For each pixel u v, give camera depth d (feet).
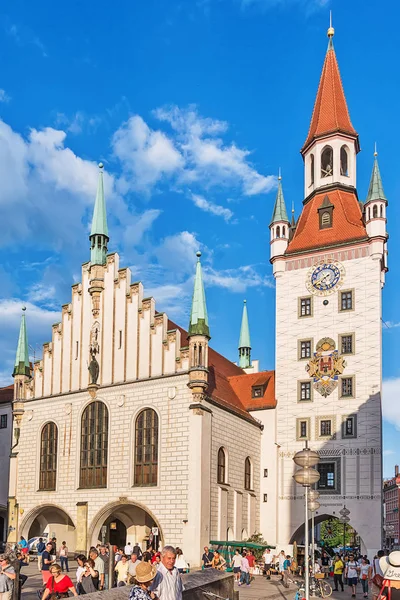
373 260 192.54
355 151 220.02
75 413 181.98
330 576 172.24
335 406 188.75
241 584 132.77
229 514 169.58
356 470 182.29
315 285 200.13
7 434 224.53
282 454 192.65
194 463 155.74
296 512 187.21
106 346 179.01
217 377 204.23
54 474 183.52
